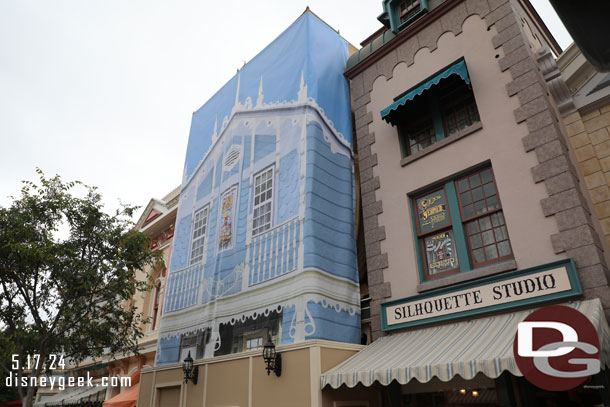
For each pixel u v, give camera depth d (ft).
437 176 32.65
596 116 29.48
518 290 25.30
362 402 29.45
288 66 44.32
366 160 38.32
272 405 29.53
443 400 26.96
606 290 22.40
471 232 30.14
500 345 21.62
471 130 31.45
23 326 37.70
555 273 24.20
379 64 40.88
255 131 45.42
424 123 36.45
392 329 30.71
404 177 34.83
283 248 35.83
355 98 41.78
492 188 29.84
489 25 33.32
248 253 39.47
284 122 41.73
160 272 70.64
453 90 35.09
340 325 32.30
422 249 32.45
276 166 40.45
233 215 43.68
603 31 4.48
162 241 71.92
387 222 34.58
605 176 27.91
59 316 40.32
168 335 45.19
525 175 27.84
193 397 36.81
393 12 41.39
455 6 36.19
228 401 33.19
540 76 30.66
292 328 32.01
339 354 29.63
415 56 37.88
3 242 38.45
